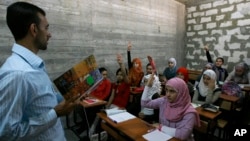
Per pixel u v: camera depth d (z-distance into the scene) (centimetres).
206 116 193
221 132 259
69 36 282
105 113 177
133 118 165
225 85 289
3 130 59
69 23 280
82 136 252
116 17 346
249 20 408
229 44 446
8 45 226
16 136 61
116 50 356
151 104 173
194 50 517
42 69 78
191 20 514
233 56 443
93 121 252
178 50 522
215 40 470
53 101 78
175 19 494
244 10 413
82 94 83
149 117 218
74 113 290
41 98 71
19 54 71
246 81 362
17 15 69
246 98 312
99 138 213
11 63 68
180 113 142
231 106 241
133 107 274
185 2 506
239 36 427
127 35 372
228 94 278
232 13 433
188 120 137
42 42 77
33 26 72
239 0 418
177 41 513
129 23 372
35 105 69
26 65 70
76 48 293
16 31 72
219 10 454
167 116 150
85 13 298
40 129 67
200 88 258
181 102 143
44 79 75
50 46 262
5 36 222
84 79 86
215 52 473
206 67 381
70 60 288
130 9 371
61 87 81
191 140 143
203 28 490
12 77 62
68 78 83
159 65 465
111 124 155
